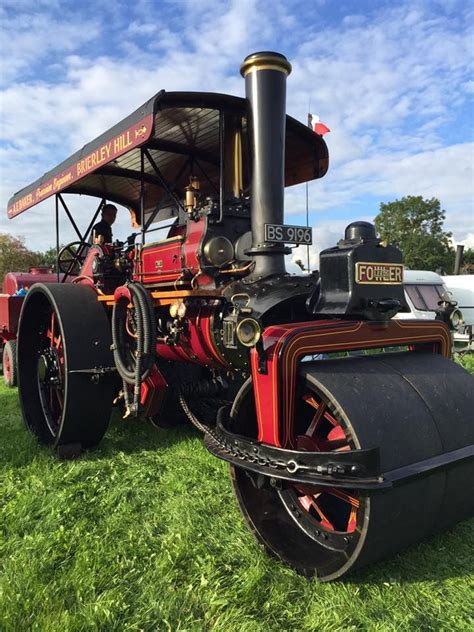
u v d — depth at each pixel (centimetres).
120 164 442
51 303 407
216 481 339
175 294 303
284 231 305
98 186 506
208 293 292
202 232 321
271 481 226
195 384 400
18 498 313
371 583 226
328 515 266
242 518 284
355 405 214
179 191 477
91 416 385
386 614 207
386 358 260
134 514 297
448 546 254
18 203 546
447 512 232
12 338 741
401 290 263
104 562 248
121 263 420
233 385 407
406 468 208
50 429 428
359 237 251
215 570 238
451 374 259
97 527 283
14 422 504
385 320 255
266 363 227
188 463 369
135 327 347
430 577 230
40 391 450
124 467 367
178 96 309
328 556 238
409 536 220
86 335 388
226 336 267
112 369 379
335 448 236
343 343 242
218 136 385
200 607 216
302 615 210
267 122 303
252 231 308
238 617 207
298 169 424
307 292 284
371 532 201
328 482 198
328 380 224
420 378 246
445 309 296
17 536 273
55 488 331
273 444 228
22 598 219
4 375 773
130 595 225
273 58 301
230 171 357
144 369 317
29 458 389
